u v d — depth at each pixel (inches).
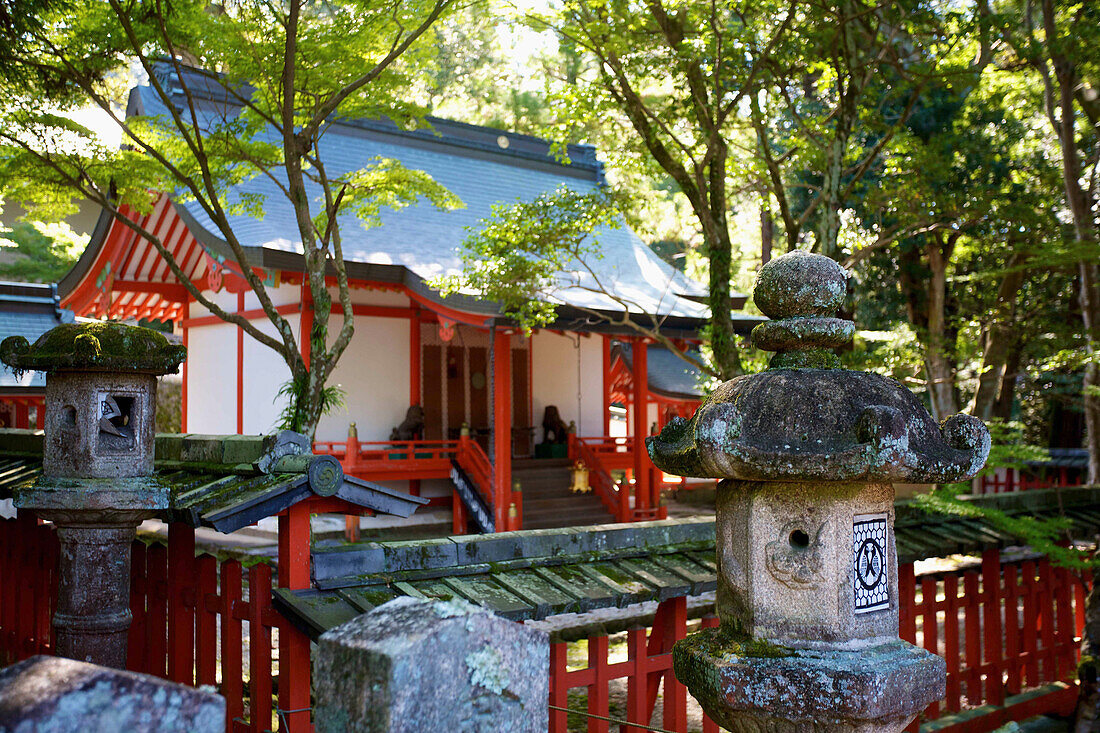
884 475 102.9
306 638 162.9
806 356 118.9
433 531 730.2
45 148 394.9
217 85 714.8
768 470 105.5
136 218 745.6
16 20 336.2
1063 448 759.1
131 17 358.0
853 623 109.6
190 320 847.1
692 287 818.2
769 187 477.4
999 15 395.9
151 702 54.0
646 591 177.5
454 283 483.2
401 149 846.5
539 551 184.4
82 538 170.6
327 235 403.9
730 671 108.7
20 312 754.2
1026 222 473.7
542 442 824.9
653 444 121.4
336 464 164.6
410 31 394.3
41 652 234.4
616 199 458.0
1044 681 294.7
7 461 238.1
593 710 189.0
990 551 275.0
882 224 592.4
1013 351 639.8
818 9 384.2
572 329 645.3
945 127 579.8
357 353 729.0
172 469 196.5
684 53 367.6
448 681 64.1
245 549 593.6
